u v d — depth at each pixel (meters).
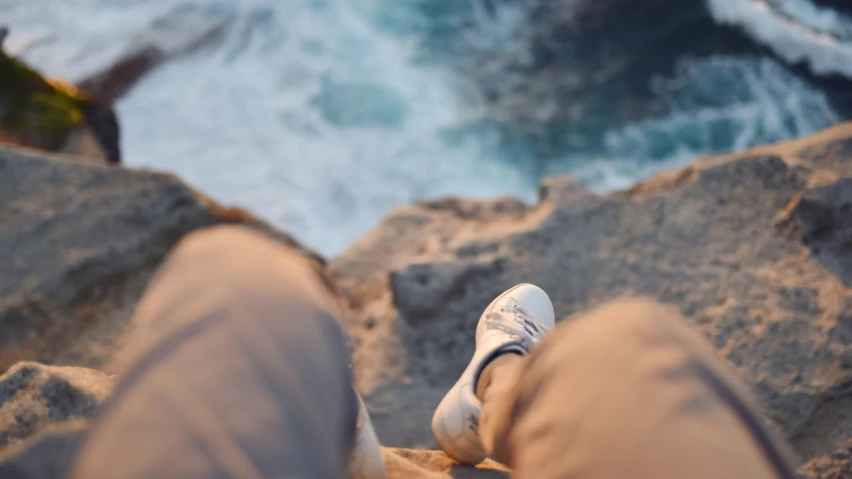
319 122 7.82
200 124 7.67
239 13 8.95
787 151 3.02
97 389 1.45
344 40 8.75
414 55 8.62
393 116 7.89
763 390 2.26
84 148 5.71
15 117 5.61
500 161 7.40
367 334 2.87
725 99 7.61
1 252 2.84
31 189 3.06
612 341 0.63
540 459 0.62
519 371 0.79
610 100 7.84
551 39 8.66
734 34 8.22
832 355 2.32
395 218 3.57
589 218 2.90
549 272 2.76
